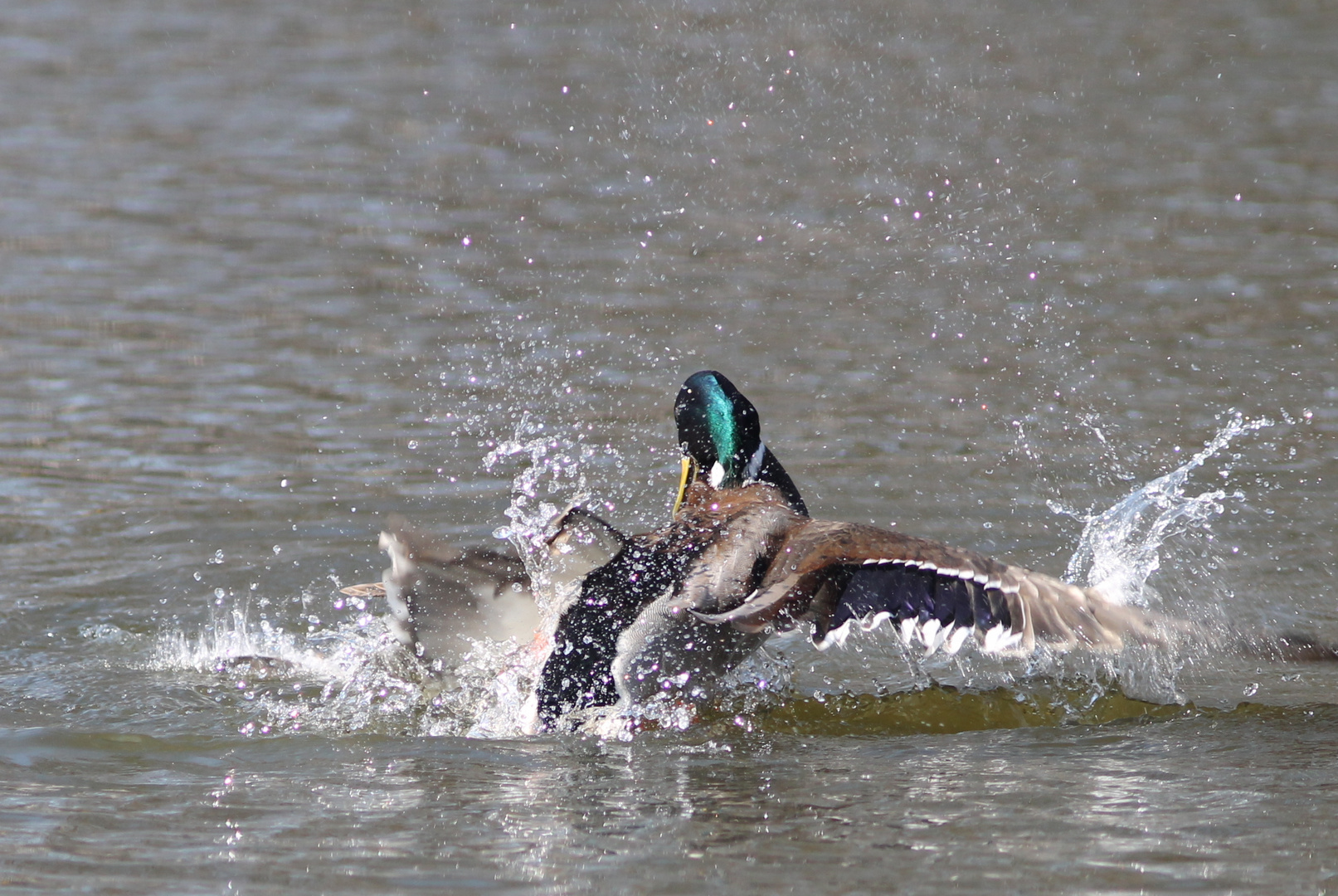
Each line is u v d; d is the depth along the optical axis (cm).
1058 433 1505
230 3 4062
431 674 931
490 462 1444
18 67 3334
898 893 681
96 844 738
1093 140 2742
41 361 1731
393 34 3684
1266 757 869
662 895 679
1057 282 2017
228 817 775
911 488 1370
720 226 2294
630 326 1855
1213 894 676
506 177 2578
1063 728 935
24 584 1183
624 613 901
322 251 2178
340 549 1261
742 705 956
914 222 2300
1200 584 1162
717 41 3500
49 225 2289
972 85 3158
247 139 2812
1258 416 1548
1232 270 2047
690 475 1056
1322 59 3338
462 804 791
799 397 1617
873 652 1091
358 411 1583
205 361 1742
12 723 922
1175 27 3666
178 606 1149
